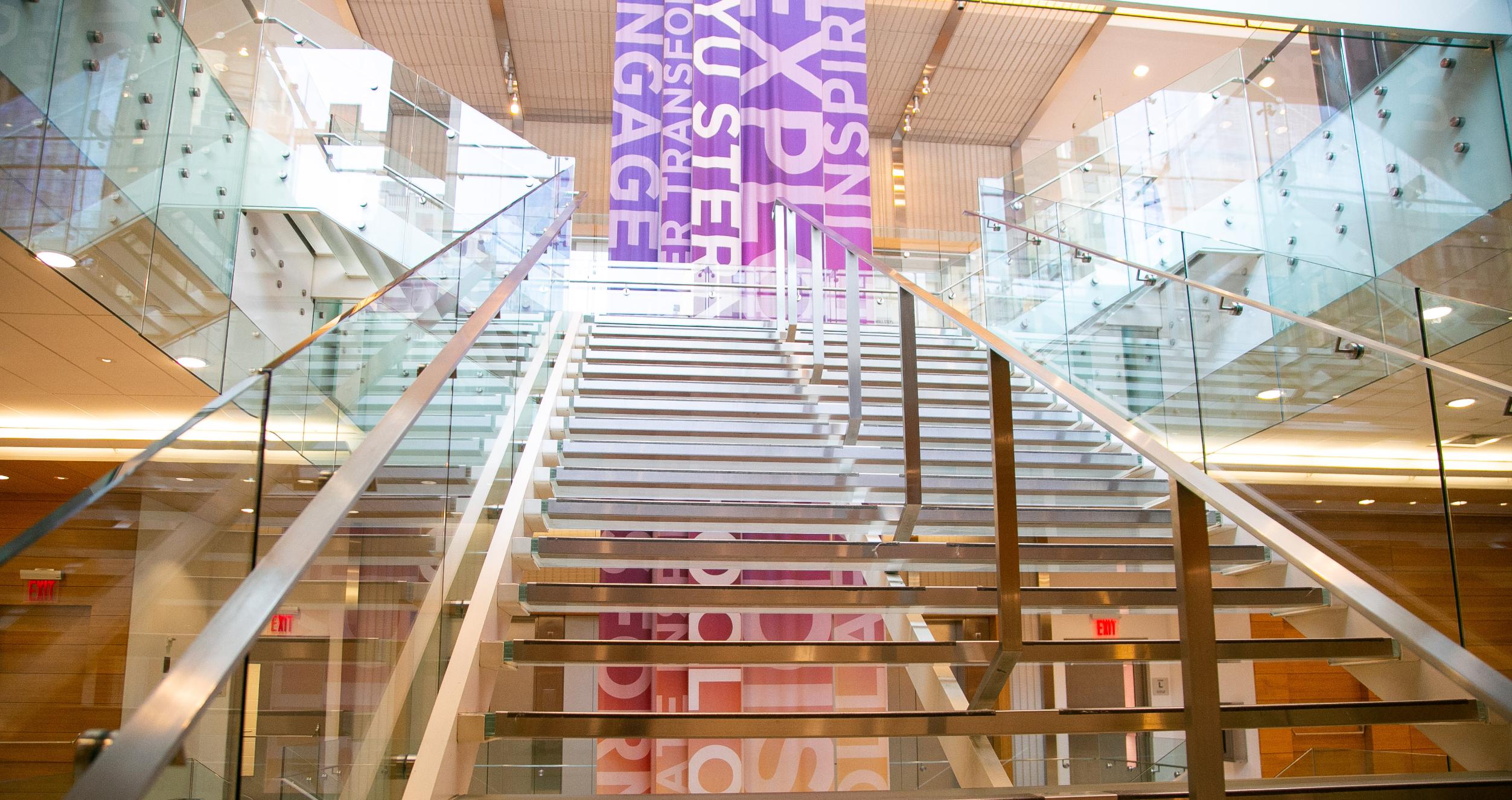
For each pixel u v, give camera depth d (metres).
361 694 1.94
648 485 3.67
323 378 2.22
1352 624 3.08
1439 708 2.45
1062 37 12.84
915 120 14.91
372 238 6.83
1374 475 3.41
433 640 2.46
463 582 2.80
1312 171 7.43
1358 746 9.98
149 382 6.27
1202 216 7.48
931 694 2.96
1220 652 2.68
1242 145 7.57
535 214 6.18
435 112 7.51
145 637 1.85
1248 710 2.37
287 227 7.14
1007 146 15.53
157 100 5.28
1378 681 2.96
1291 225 7.35
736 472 3.66
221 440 1.64
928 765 5.76
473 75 13.73
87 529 1.41
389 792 2.11
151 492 1.50
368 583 1.98
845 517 3.32
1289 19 7.48
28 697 2.22
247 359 6.55
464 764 2.34
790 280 6.06
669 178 9.33
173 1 5.46
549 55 13.18
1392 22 7.29
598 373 5.42
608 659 2.55
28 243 4.18
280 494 1.88
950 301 8.10
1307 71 7.58
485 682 2.62
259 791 1.55
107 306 4.83
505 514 3.27
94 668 2.08
